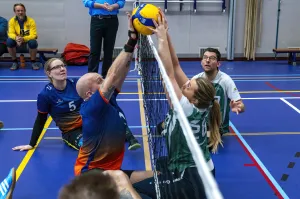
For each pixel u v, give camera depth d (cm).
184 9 1017
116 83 255
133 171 302
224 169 392
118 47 1020
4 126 513
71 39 1020
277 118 554
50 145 452
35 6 991
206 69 441
